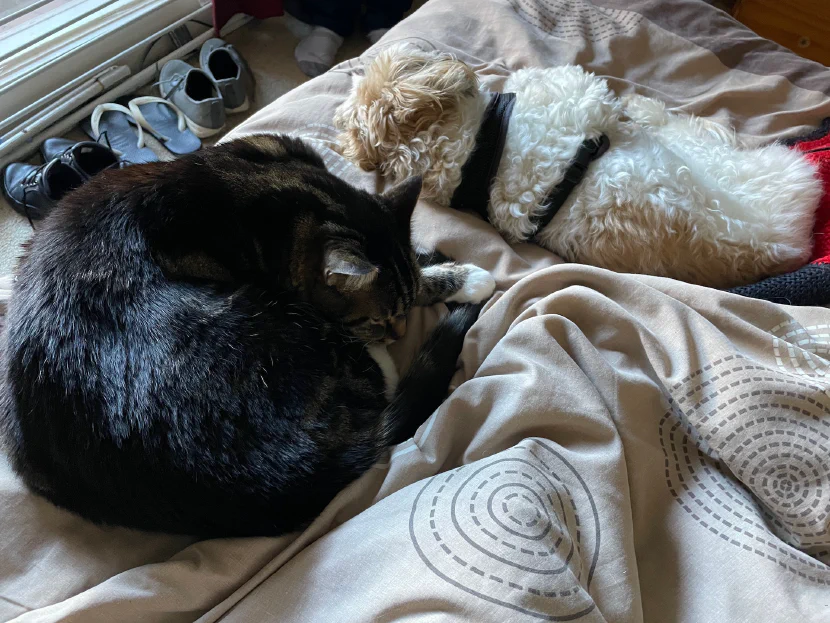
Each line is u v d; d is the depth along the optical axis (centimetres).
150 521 84
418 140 131
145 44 206
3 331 94
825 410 88
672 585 85
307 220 103
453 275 120
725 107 161
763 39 169
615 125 135
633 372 99
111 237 94
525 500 78
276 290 107
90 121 193
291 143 123
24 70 178
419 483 87
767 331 101
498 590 70
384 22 236
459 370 110
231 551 83
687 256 127
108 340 85
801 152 137
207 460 81
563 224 131
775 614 77
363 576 77
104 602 76
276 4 219
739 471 89
